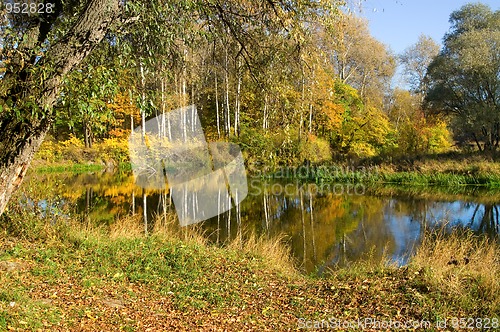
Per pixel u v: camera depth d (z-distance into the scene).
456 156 24.17
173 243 7.46
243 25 4.97
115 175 20.77
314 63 4.74
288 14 4.42
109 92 3.52
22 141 2.86
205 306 4.92
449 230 10.77
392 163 23.69
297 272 7.16
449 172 21.19
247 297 5.32
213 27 5.09
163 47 4.94
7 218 7.16
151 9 4.29
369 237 10.25
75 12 4.09
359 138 28.22
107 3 3.00
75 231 7.50
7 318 3.75
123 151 23.33
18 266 5.56
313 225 11.66
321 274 7.20
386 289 5.11
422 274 5.38
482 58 23.59
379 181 21.39
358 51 28.55
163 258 6.60
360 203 15.53
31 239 6.89
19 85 2.89
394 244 9.52
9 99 2.71
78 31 2.95
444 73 25.84
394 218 12.69
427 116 29.11
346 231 10.94
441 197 16.83
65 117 3.27
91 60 4.13
